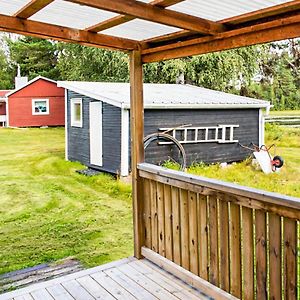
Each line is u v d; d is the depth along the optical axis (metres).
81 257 4.29
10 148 13.19
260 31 2.38
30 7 2.23
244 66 15.48
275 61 14.48
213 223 2.76
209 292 2.79
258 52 15.05
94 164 9.90
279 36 2.28
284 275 2.30
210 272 2.82
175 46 2.95
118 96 9.12
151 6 2.20
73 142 10.87
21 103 19.11
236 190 2.50
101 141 9.54
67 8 2.29
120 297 2.81
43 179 8.87
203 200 2.83
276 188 7.24
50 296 2.85
